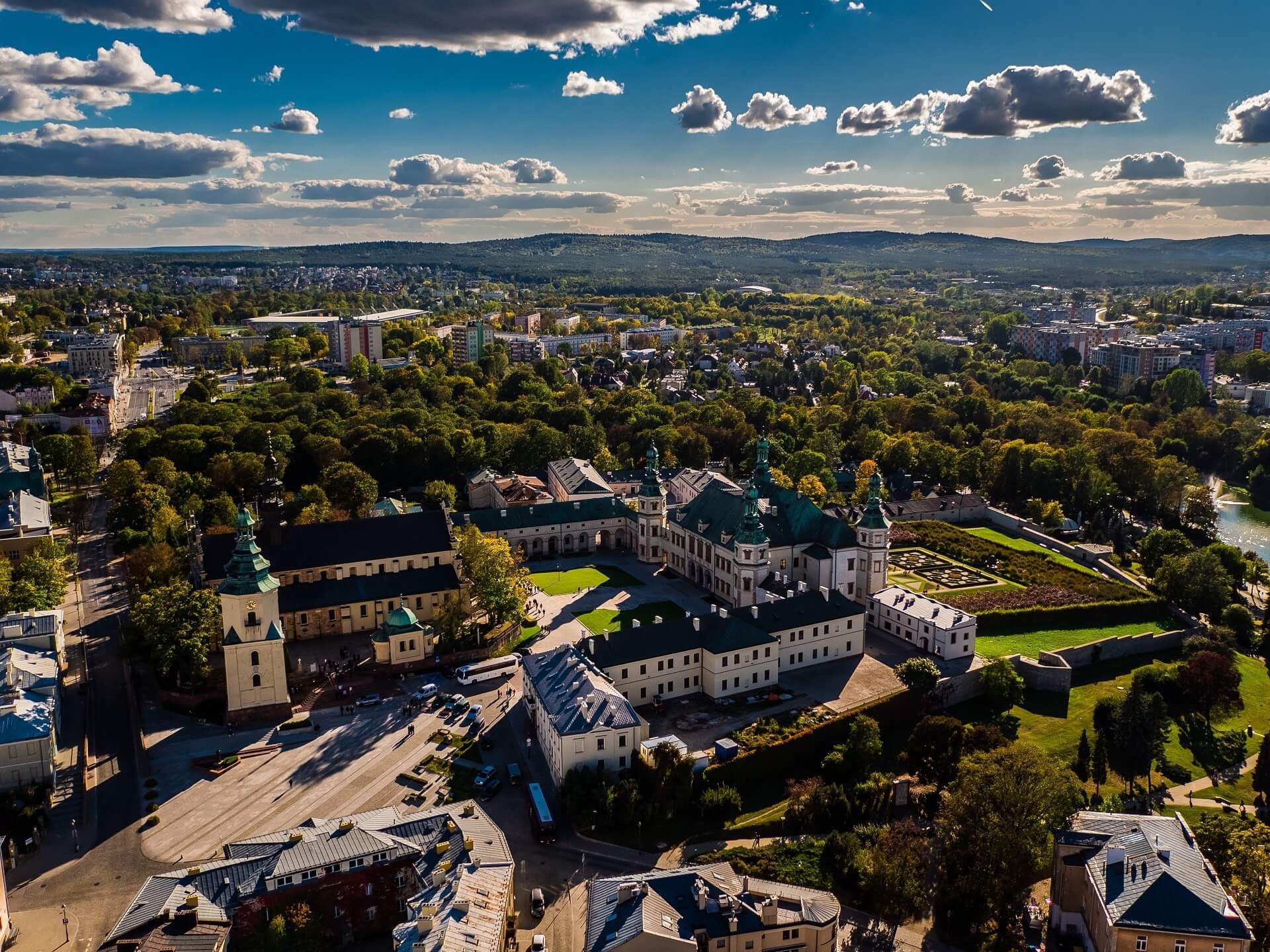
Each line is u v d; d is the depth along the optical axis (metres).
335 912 130.25
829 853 147.38
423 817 138.88
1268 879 131.75
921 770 170.38
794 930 122.38
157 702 194.75
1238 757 190.50
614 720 164.50
